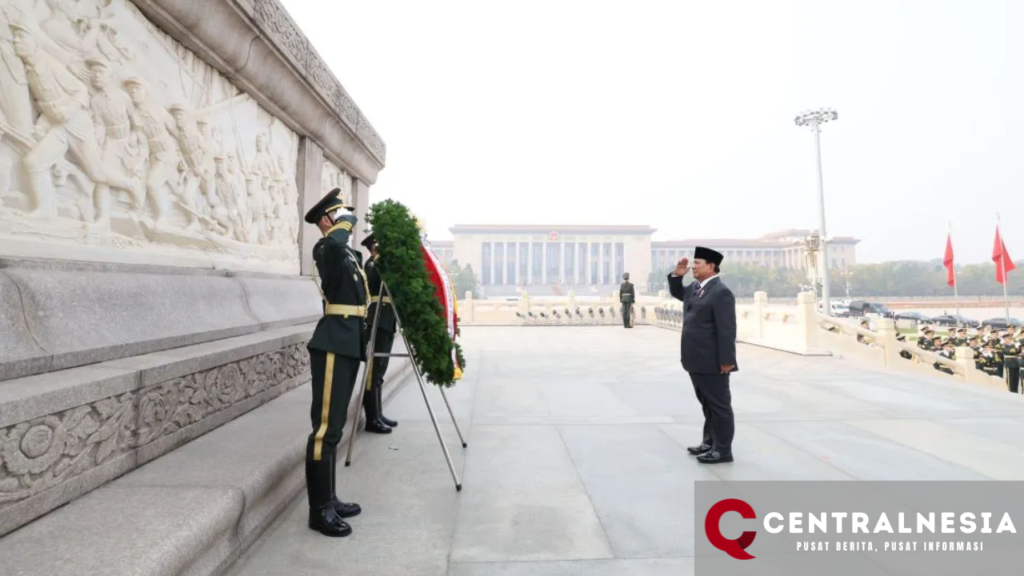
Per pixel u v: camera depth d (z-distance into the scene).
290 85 5.37
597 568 2.14
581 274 102.25
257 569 2.07
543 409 5.18
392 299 3.15
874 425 4.58
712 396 3.55
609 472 3.35
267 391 3.86
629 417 4.86
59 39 2.79
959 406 5.38
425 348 3.10
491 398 5.71
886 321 10.27
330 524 2.38
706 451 3.69
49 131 2.72
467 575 2.06
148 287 3.27
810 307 9.91
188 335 3.38
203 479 2.27
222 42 4.15
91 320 2.66
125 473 2.31
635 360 9.10
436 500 2.85
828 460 3.60
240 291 4.46
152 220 3.57
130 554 1.58
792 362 8.84
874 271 88.19
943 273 89.56
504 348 11.21
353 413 4.05
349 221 2.68
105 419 2.18
